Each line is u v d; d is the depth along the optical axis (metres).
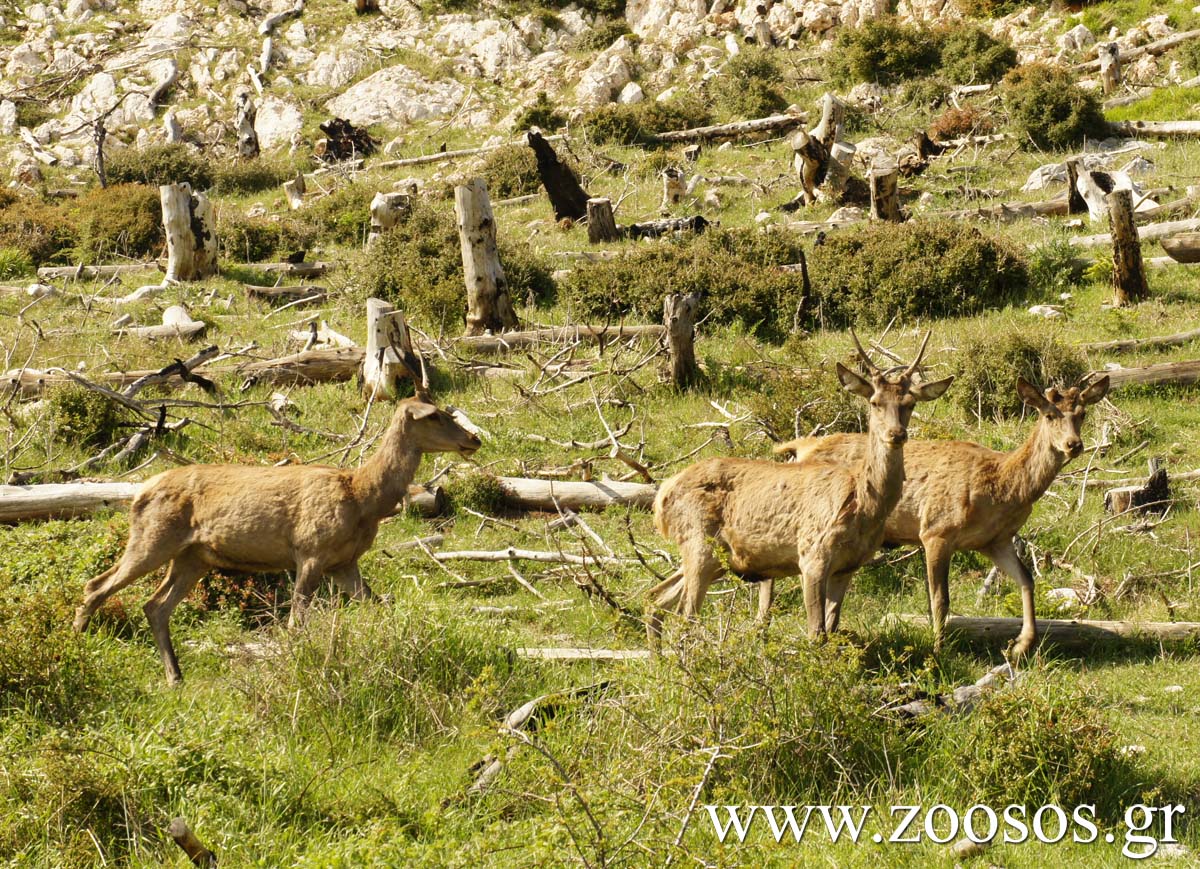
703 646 28.69
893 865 25.00
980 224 86.75
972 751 28.27
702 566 34.78
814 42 147.00
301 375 63.53
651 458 54.16
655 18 159.38
